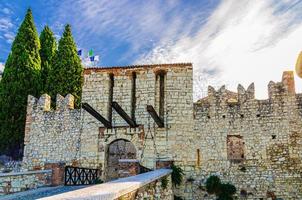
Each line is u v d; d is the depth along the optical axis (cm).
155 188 1535
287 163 2272
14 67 3400
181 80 2561
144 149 2464
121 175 2941
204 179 2350
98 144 2547
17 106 3250
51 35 4022
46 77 3647
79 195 706
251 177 2297
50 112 2761
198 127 2459
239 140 2841
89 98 2661
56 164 1891
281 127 2338
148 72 2612
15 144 3178
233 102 2469
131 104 2584
